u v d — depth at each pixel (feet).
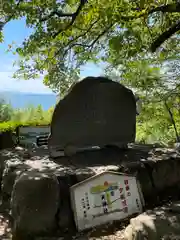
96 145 12.76
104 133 12.92
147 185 11.17
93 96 12.36
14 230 9.04
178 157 12.53
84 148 12.50
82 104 12.16
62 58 18.75
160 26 14.97
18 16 13.82
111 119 13.00
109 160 12.07
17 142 24.41
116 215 9.67
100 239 8.52
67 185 9.70
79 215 9.23
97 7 11.92
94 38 17.16
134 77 17.57
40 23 14.46
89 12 12.78
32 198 8.92
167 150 14.07
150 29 14.33
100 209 9.55
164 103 18.75
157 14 14.49
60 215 9.18
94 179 9.71
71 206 9.37
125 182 10.21
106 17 12.09
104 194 9.73
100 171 10.36
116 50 12.66
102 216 9.50
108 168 10.74
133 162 11.55
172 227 7.27
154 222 7.54
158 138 21.39
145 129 21.13
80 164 11.48
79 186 9.50
